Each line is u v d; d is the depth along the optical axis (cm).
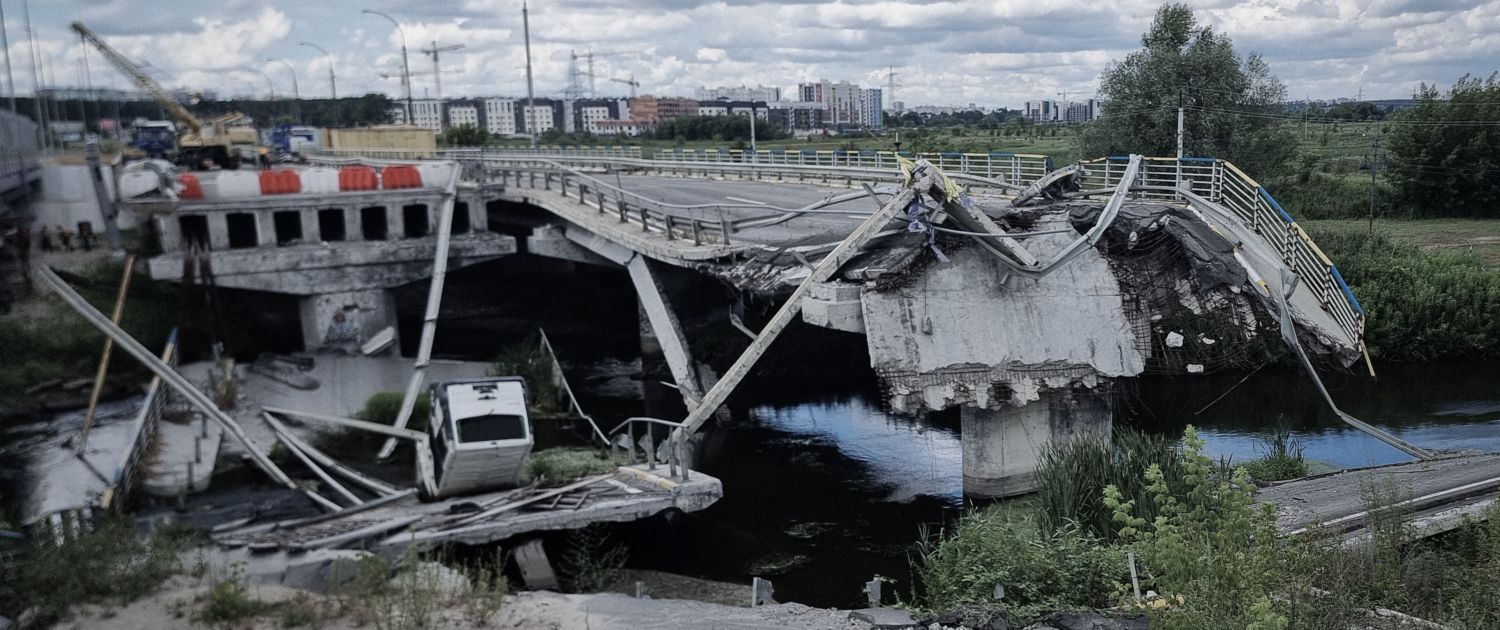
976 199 3409
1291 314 2625
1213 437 3084
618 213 3828
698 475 2361
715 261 3033
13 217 2681
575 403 3475
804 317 2562
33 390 2492
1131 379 2927
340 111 11475
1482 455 2408
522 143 12425
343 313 3753
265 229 3747
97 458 2314
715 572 2233
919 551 2292
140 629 1434
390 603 1502
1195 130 5528
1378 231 5253
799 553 2338
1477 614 1365
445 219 3972
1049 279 2588
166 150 5856
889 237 2697
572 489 2312
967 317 2527
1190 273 2645
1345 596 1320
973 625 1466
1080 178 2991
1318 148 9725
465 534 2019
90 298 3034
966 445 2669
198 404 2580
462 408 2272
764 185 5159
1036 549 1653
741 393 3819
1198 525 1227
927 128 12319
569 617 1512
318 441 2934
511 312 5012
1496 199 6334
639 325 4509
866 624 1484
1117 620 1433
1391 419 3225
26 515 2005
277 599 1555
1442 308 3903
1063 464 2172
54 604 1477
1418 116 6481
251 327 3584
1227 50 5691
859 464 3008
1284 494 2147
